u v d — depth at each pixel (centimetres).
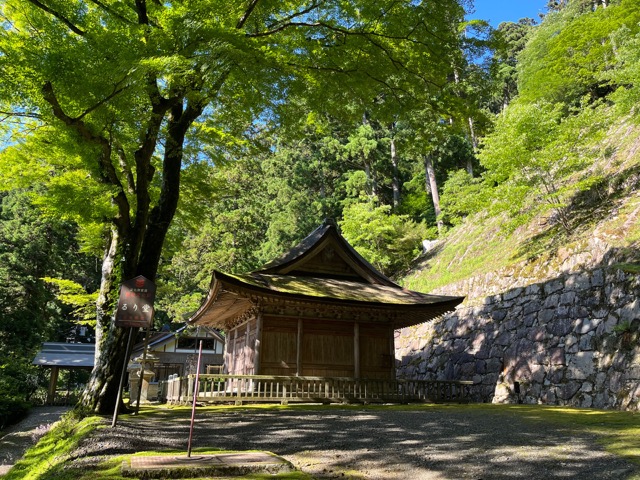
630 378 1062
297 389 1406
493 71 1118
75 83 756
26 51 744
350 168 4162
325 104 1159
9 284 3077
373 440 650
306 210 3894
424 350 2053
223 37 803
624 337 1134
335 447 603
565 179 1938
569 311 1355
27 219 3319
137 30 819
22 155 1155
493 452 546
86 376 3553
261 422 853
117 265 1061
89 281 3994
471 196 1812
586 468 457
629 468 442
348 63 1100
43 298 3197
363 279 1766
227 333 2144
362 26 1075
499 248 2108
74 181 1176
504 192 1672
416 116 1235
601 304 1248
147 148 1026
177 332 3081
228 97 1038
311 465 506
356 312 1605
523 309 1560
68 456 507
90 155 939
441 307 1570
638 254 1238
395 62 1101
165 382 1838
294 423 836
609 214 1508
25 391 2341
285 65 911
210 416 960
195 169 1380
